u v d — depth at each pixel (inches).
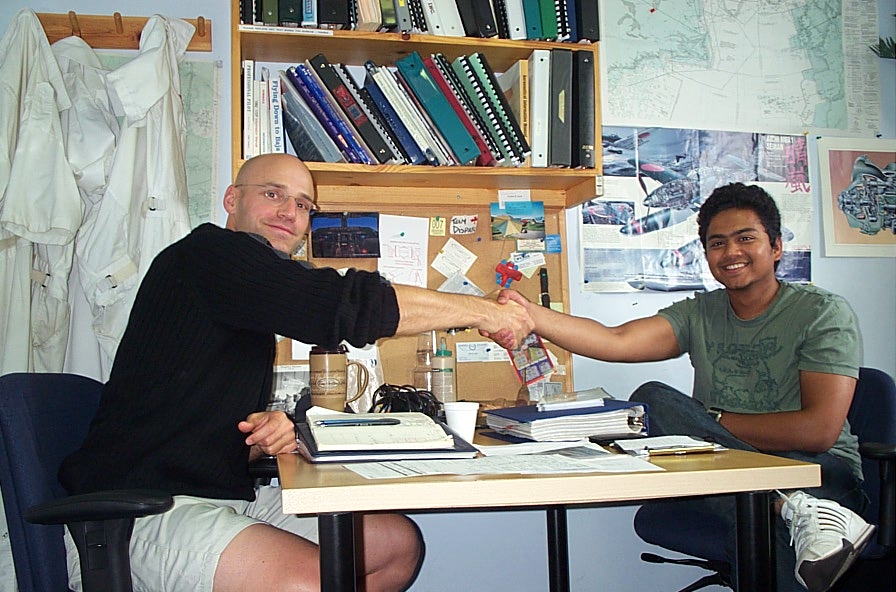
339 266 87.5
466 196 90.2
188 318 53.1
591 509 93.2
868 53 105.7
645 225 96.0
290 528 62.1
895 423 69.5
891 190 104.5
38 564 47.3
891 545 61.6
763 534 39.5
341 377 65.4
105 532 42.4
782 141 101.4
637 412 51.1
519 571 91.0
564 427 49.0
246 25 77.0
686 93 98.7
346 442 41.2
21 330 73.4
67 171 74.6
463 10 80.9
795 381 70.8
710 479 37.7
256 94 78.5
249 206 67.6
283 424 51.3
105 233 75.9
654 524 72.0
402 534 62.6
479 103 81.3
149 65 76.7
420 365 85.4
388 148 79.4
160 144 78.6
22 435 48.5
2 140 73.2
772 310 73.4
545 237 92.0
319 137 79.2
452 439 43.6
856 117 104.4
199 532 48.3
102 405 54.7
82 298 81.5
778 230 74.8
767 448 66.2
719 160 99.0
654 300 96.4
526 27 82.9
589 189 86.0
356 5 78.4
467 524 89.7
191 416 53.6
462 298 57.4
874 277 103.7
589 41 84.5
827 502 50.1
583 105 83.7
